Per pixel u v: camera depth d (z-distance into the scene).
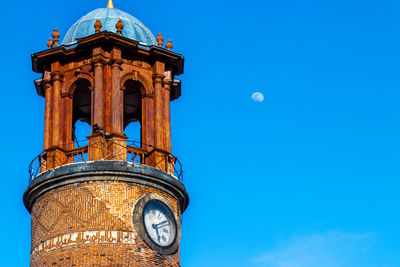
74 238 42.19
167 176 44.47
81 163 43.25
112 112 44.88
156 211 43.75
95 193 42.91
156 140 46.16
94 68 45.84
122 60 46.41
